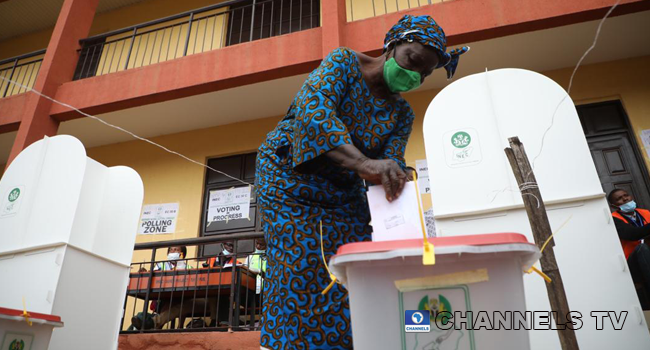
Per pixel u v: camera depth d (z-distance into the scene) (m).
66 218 2.81
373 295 0.95
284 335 1.30
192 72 6.20
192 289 4.25
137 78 6.45
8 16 9.58
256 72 5.86
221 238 4.16
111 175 3.17
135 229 3.25
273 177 1.46
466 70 6.22
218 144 7.37
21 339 1.75
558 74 6.20
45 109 6.55
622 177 5.59
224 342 3.60
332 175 1.45
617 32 5.54
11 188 3.10
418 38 1.47
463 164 2.35
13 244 2.88
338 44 5.41
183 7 8.66
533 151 2.28
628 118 5.77
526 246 0.90
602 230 2.07
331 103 1.34
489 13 5.20
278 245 1.39
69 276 2.71
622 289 1.96
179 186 7.25
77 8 7.45
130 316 6.30
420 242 0.92
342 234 1.39
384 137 1.54
